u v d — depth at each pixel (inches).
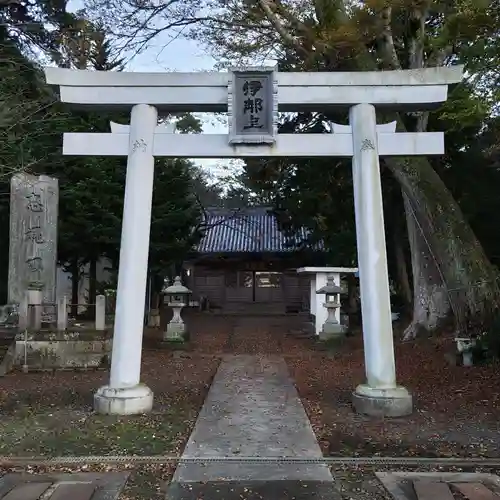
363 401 307.4
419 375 434.9
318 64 553.6
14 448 241.0
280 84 322.7
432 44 486.3
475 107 409.7
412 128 632.4
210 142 323.3
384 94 324.5
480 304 474.9
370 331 314.0
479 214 709.9
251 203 1245.7
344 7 506.9
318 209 793.6
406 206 619.8
